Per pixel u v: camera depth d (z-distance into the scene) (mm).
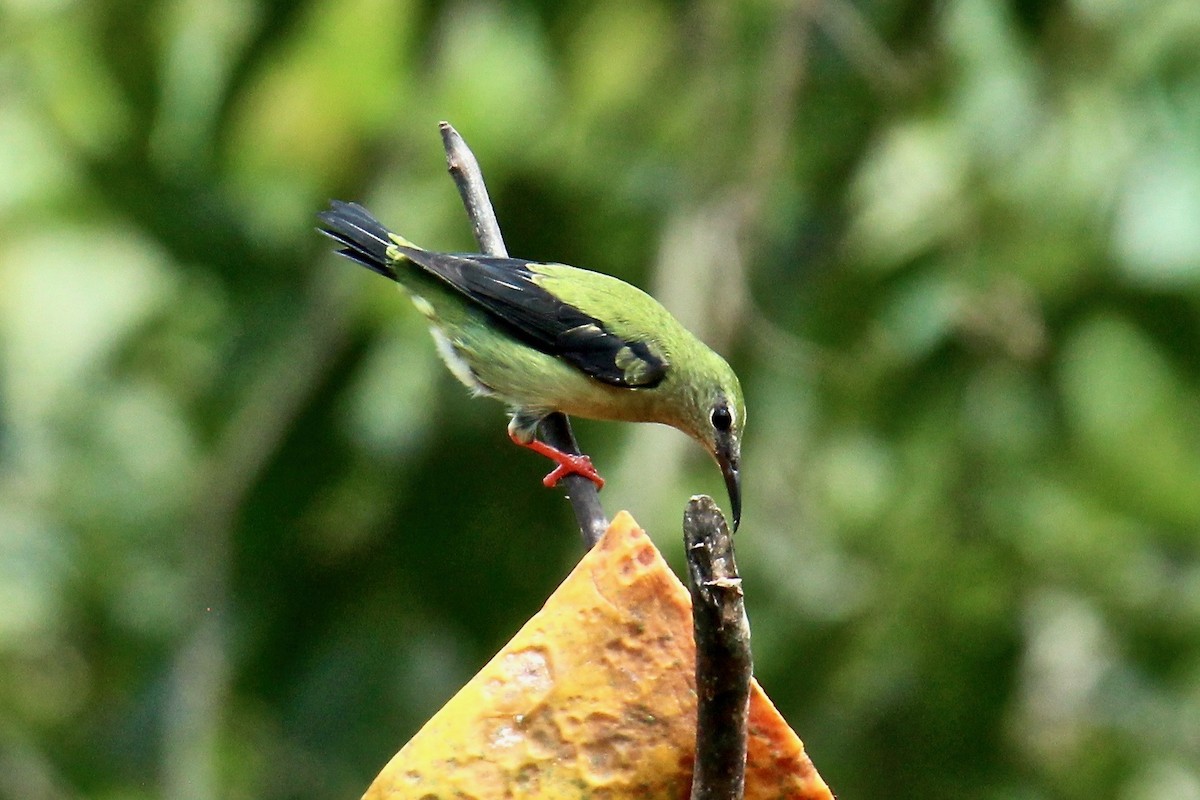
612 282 9617
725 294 11961
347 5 13016
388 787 5078
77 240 14469
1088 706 13539
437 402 12336
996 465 12680
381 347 12570
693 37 12789
